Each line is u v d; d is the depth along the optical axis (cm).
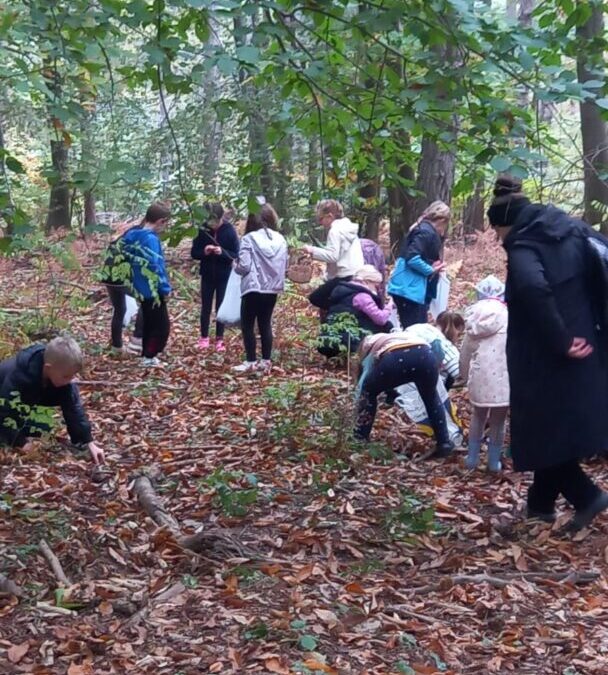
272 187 1020
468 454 656
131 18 464
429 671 364
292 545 503
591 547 499
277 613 408
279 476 624
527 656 384
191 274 1528
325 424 711
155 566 470
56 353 588
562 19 526
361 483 615
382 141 588
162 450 687
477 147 524
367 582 455
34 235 566
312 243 1399
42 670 363
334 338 882
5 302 1171
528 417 490
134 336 1047
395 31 513
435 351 720
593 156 578
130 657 374
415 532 522
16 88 502
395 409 816
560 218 488
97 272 928
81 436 618
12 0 491
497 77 547
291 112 576
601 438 486
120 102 796
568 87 461
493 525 531
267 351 976
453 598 438
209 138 1056
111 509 551
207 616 410
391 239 1244
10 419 599
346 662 373
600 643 395
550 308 470
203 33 493
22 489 580
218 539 491
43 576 447
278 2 499
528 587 450
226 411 802
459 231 1761
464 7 456
